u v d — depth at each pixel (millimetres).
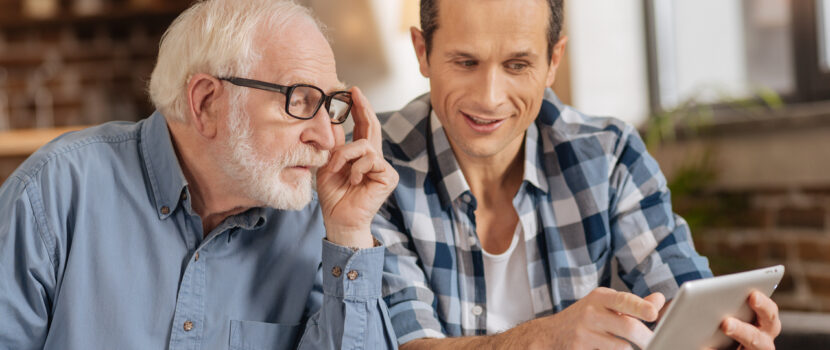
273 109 1127
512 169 1479
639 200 1458
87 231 1170
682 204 2922
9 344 1130
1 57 4254
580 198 1442
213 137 1152
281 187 1152
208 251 1221
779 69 3035
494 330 1427
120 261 1174
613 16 3277
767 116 2691
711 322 1056
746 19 3109
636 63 3311
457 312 1421
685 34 3275
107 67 4270
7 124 4223
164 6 4047
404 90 3107
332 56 1197
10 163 3543
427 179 1444
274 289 1278
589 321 1080
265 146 1134
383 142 1482
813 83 2932
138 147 1236
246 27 1135
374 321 1240
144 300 1177
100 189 1190
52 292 1157
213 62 1134
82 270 1154
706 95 3189
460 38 1272
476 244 1431
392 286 1373
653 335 994
